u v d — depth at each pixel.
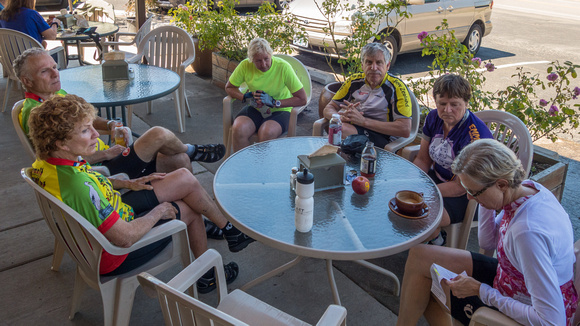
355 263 2.90
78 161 2.00
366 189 2.28
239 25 5.89
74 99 1.90
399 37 7.58
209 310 1.32
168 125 5.00
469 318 1.85
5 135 4.57
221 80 6.16
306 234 1.98
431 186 2.43
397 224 2.07
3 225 3.18
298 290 2.66
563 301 1.62
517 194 1.73
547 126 3.60
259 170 2.57
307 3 7.37
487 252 2.44
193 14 6.43
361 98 3.36
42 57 2.71
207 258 1.88
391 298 2.62
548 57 8.81
